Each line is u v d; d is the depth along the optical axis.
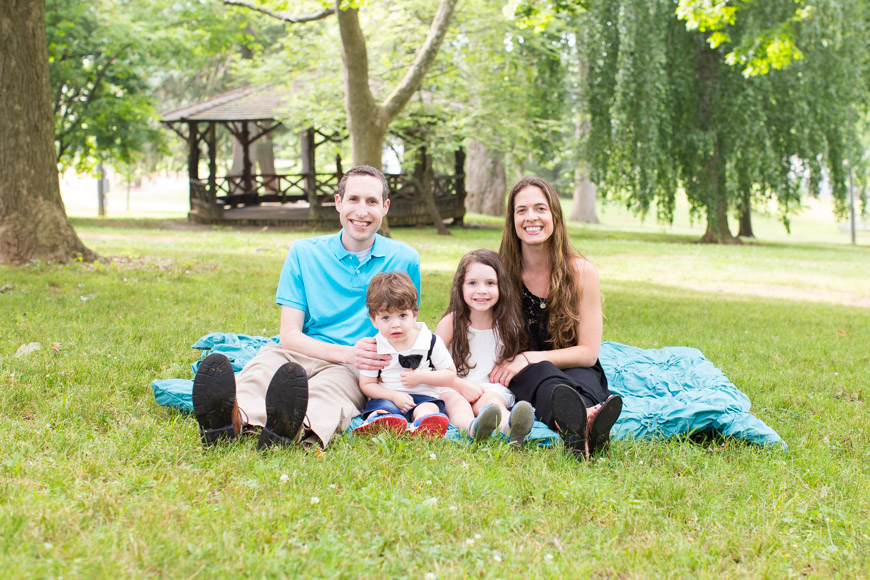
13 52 9.27
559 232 3.96
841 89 19.84
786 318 8.41
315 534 2.50
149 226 21.41
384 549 2.43
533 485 2.96
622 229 30.28
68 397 3.80
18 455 2.94
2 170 9.37
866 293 11.52
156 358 4.81
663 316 8.05
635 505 2.84
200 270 9.97
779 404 4.50
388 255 4.02
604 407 3.23
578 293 3.94
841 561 2.48
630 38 19.38
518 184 3.98
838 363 5.98
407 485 2.93
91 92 22.12
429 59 13.32
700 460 3.36
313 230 21.42
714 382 4.43
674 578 2.34
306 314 4.00
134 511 2.56
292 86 21.83
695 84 20.58
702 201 21.12
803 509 2.86
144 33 21.30
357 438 3.42
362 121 13.26
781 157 20.44
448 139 19.92
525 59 21.28
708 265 14.77
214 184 22.23
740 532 2.66
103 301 7.02
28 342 5.11
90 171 25.52
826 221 45.00
